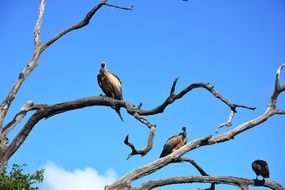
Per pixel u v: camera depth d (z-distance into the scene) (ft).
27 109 56.44
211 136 53.93
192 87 54.44
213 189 54.49
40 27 60.44
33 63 58.70
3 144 55.36
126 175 52.01
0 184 77.00
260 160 59.31
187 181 52.90
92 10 60.13
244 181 53.93
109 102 56.59
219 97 53.72
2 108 56.18
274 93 55.67
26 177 80.53
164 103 54.44
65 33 60.90
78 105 57.00
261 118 54.80
